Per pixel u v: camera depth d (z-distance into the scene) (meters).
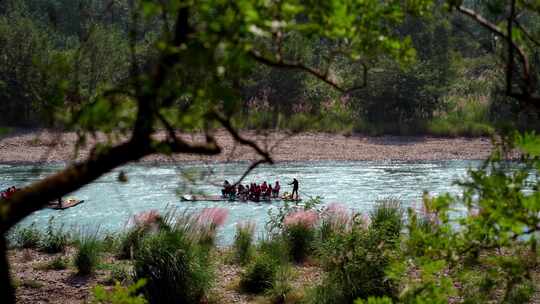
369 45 11.27
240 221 82.62
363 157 153.62
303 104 172.88
